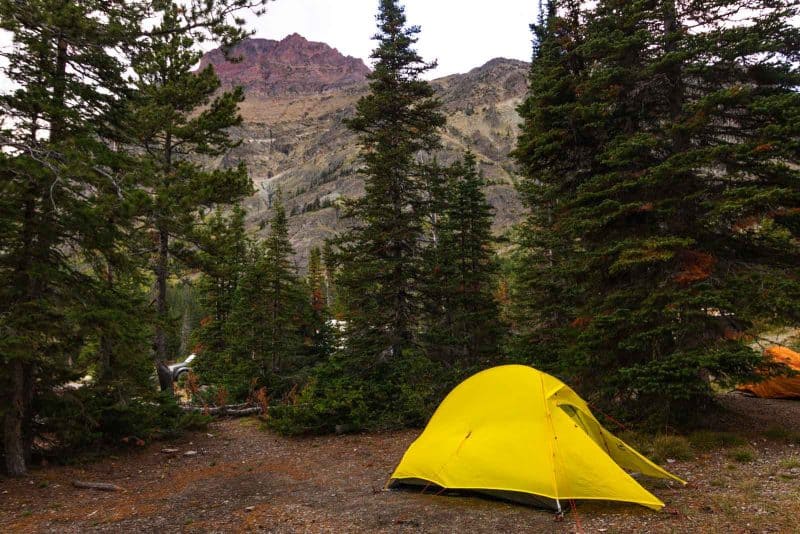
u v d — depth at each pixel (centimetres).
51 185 830
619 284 1049
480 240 1802
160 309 1566
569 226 1037
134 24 1058
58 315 878
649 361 931
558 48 1223
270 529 619
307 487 834
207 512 709
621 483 618
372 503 706
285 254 2491
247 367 2105
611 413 1022
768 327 910
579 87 1088
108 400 1139
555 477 630
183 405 1895
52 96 902
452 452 731
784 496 607
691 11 973
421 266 1634
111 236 923
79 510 739
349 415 1314
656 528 541
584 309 1064
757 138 881
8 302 878
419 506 676
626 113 1075
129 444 1182
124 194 861
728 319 900
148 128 1438
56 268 921
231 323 2298
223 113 1633
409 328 1639
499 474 673
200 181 1448
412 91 1667
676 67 978
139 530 639
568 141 1152
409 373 1460
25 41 891
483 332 1669
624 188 970
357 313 1597
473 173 1864
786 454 803
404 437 1235
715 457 815
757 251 955
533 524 584
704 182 944
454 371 1447
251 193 1633
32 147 848
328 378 1548
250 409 1823
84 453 1068
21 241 902
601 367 1015
